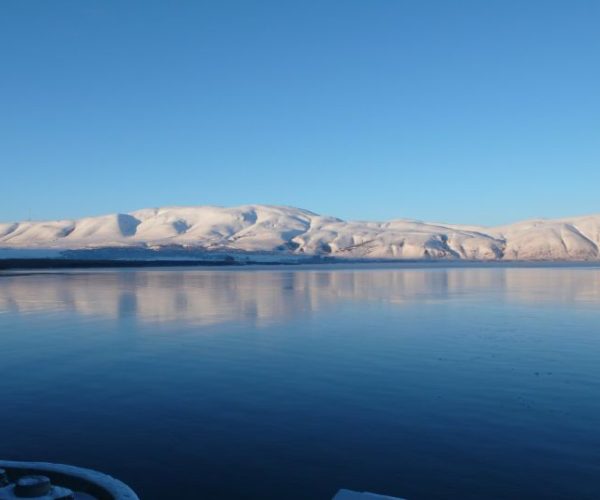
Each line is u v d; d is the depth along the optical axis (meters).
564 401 13.34
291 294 42.88
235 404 13.19
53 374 16.09
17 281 61.34
